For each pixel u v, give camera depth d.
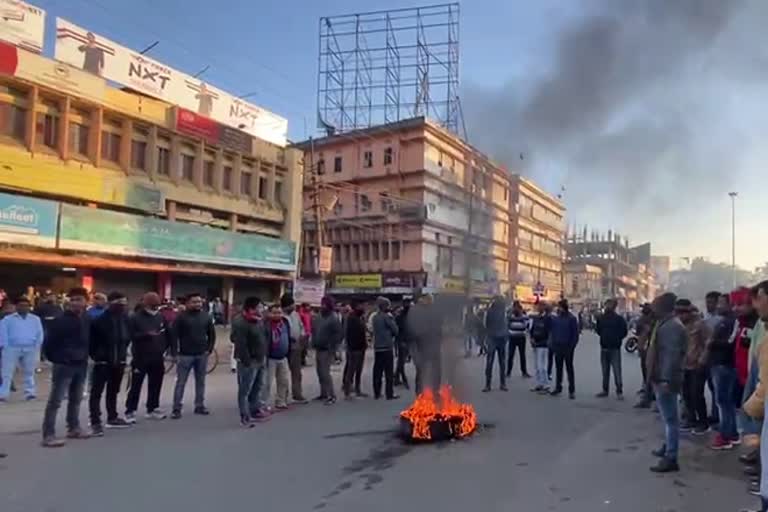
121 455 7.79
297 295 29.31
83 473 6.95
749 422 7.37
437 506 5.88
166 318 14.29
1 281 22.55
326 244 49.09
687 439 8.97
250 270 33.22
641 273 120.44
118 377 9.52
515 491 6.38
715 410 9.92
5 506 5.81
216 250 30.52
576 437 9.07
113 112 26.61
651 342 7.43
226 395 12.88
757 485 6.56
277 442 8.63
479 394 13.54
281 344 11.37
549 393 13.73
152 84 29.48
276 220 36.06
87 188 24.84
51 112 24.27
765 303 5.32
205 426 9.73
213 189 31.78
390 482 6.70
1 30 23.59
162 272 28.45
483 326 17.06
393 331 12.98
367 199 47.81
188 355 10.50
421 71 49.75
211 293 32.12
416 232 45.25
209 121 31.34
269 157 35.62
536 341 14.12
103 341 9.14
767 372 4.65
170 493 6.24
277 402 11.53
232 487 6.46
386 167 47.78
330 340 12.41
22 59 22.98
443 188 47.38
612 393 13.96
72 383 8.67
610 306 13.33
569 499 6.12
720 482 6.73
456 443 8.63
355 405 12.01
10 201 21.45
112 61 27.69
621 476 6.97
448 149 48.06
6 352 11.80
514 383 15.54
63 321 8.44
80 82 25.09
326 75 51.59
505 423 10.12
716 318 8.95
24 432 9.11
